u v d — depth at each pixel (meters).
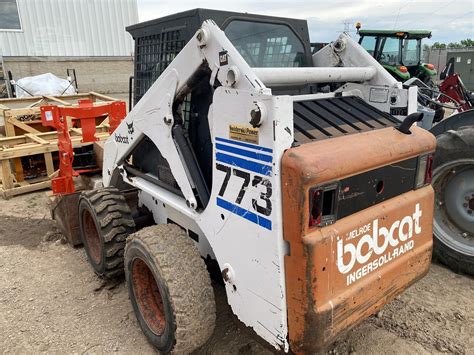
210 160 2.53
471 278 3.57
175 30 2.72
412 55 10.84
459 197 3.59
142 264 2.75
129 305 3.35
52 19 14.45
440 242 3.68
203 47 2.23
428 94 8.19
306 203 1.82
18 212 5.48
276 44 2.94
